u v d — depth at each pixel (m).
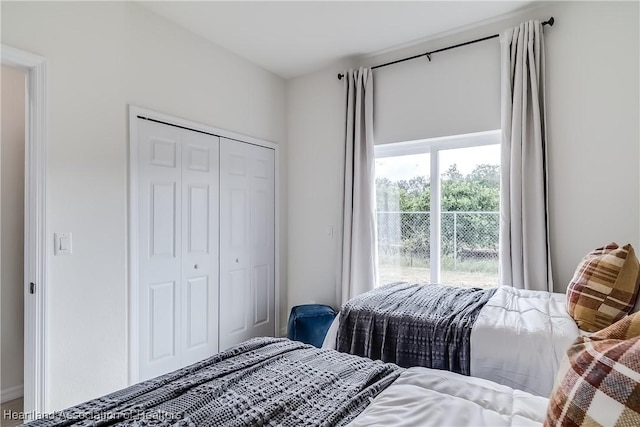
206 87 2.82
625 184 2.18
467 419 0.84
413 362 1.76
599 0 2.25
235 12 2.46
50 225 1.90
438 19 2.57
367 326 1.93
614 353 0.60
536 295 2.06
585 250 2.29
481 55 2.66
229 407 0.95
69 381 1.97
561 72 2.36
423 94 2.90
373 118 3.15
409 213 3.08
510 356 1.49
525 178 2.38
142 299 2.36
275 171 3.52
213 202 2.88
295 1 2.34
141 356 2.34
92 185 2.08
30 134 1.85
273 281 3.50
